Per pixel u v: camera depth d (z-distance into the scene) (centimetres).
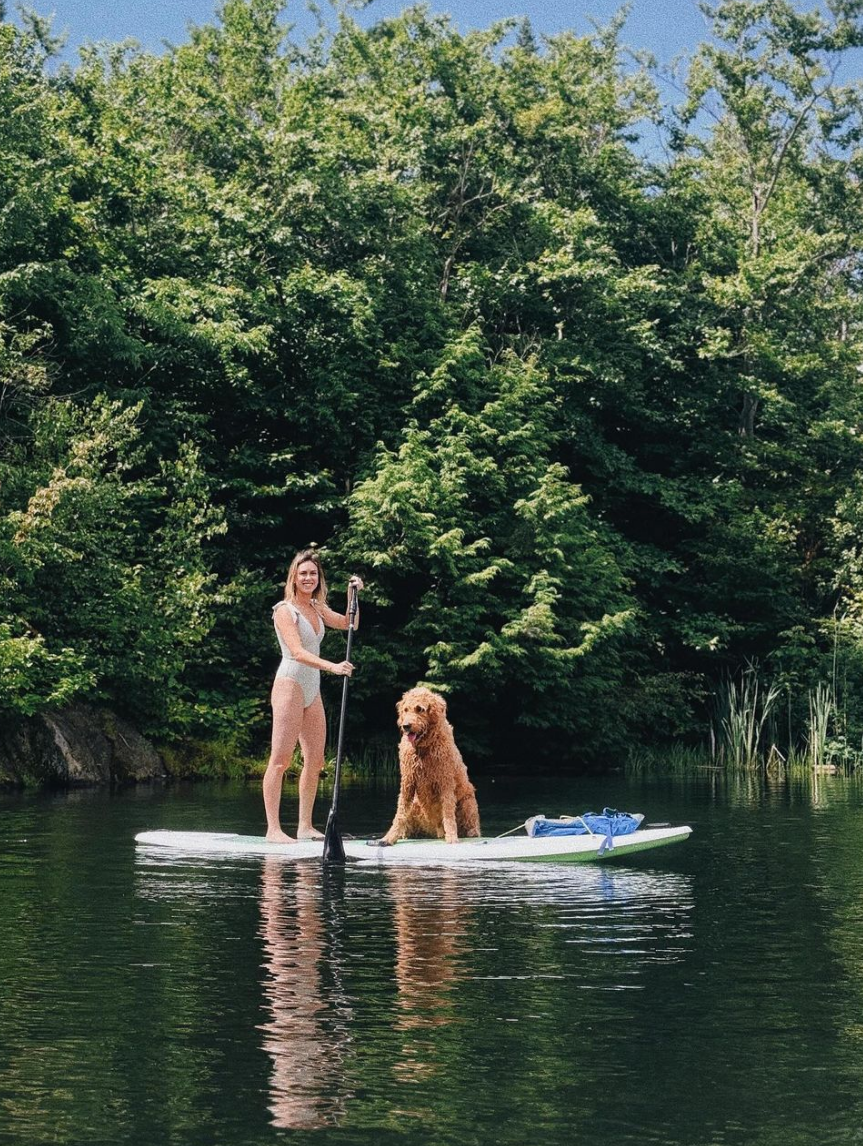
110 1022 435
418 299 2380
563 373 2600
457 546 2011
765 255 2917
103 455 1920
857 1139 330
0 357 1775
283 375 2262
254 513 2208
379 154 2538
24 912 643
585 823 889
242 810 1210
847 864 849
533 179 2716
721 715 2503
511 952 551
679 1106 354
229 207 2180
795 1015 451
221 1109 351
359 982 494
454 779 898
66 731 1633
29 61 2338
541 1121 342
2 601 1673
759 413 3066
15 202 1886
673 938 586
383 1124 340
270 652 2022
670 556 2747
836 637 2559
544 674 2097
